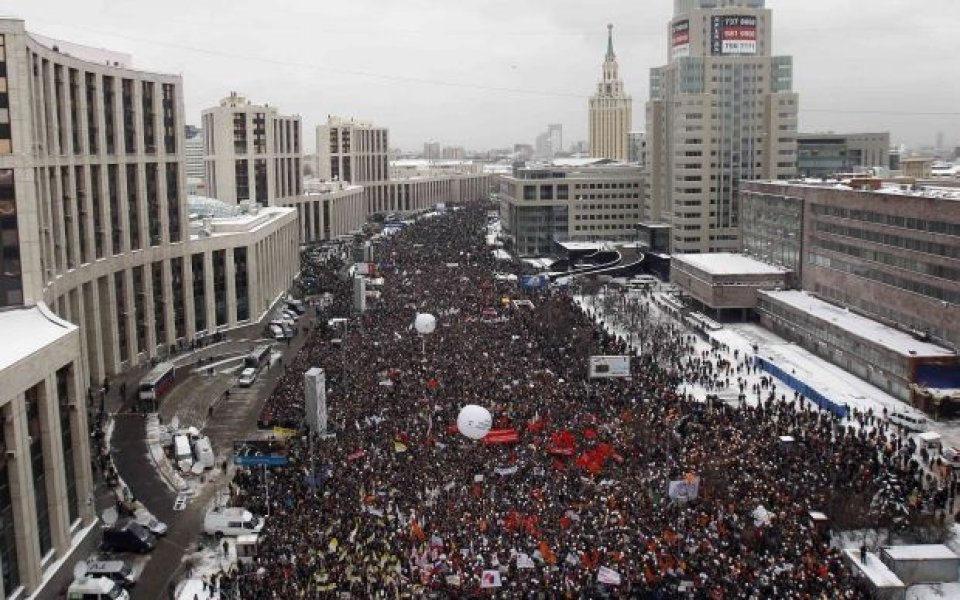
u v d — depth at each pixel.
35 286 85.81
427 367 118.69
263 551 67.81
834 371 135.25
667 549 64.69
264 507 77.44
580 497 74.69
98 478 89.62
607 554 63.94
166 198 143.00
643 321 162.62
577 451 85.69
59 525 69.44
